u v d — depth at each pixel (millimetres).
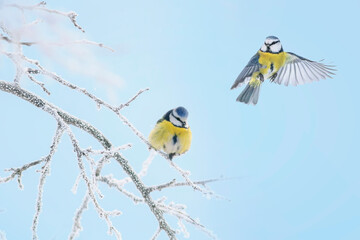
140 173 10695
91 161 8094
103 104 8453
